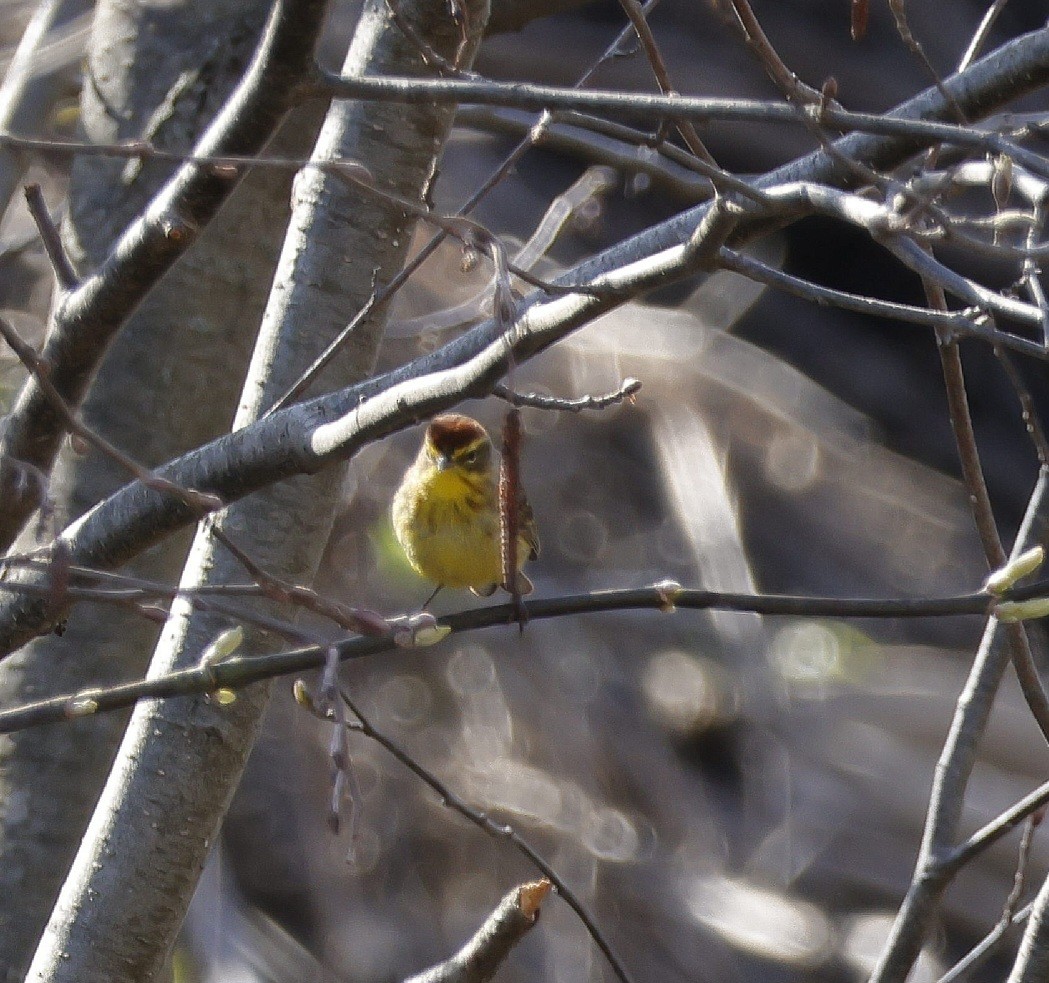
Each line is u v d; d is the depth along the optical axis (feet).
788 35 74.02
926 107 22.68
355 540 62.44
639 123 48.65
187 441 31.83
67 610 19.99
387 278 28.40
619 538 68.44
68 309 22.71
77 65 40.93
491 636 65.51
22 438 23.57
